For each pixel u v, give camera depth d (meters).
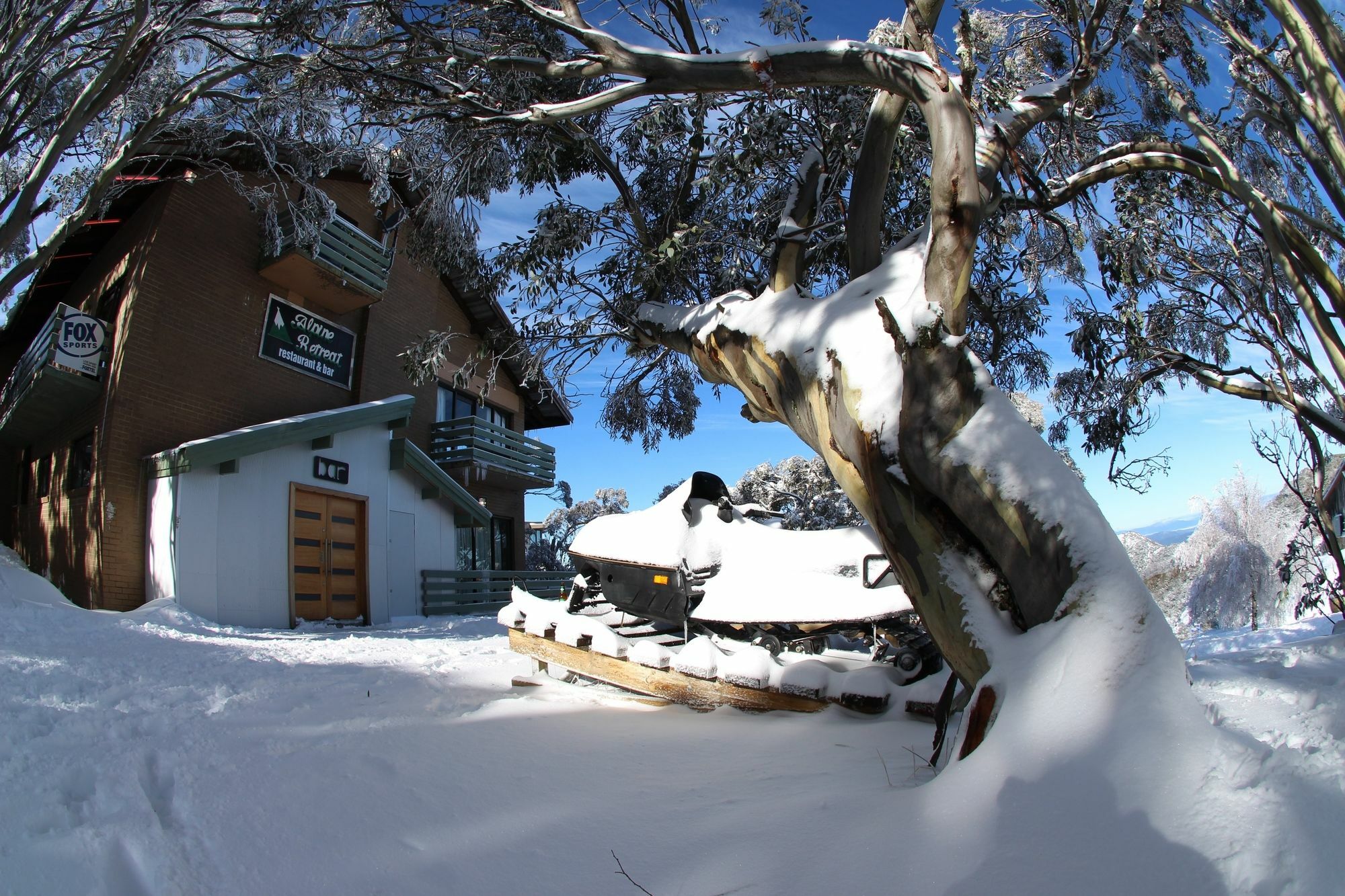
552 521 33.81
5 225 9.20
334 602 13.66
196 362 12.53
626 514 6.48
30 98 10.84
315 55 7.52
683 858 2.54
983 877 2.06
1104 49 5.82
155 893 2.25
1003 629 3.22
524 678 6.24
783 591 5.40
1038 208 6.72
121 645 7.24
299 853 2.59
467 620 14.71
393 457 15.18
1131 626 2.72
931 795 2.55
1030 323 8.46
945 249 3.80
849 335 4.21
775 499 7.03
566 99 8.25
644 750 4.01
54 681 5.06
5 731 3.67
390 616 14.73
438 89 7.02
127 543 11.39
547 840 2.74
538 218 7.80
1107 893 1.90
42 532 13.68
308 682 6.07
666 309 7.02
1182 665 2.65
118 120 11.22
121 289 12.45
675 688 5.21
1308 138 6.66
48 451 14.10
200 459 11.19
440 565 16.28
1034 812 2.23
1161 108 7.62
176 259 12.30
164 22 9.47
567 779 3.48
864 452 3.71
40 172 9.38
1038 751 2.45
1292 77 6.61
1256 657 3.96
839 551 5.56
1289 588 15.95
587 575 6.58
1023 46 7.87
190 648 7.52
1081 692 2.58
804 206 5.66
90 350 11.76
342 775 3.37
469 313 19.28
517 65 6.34
